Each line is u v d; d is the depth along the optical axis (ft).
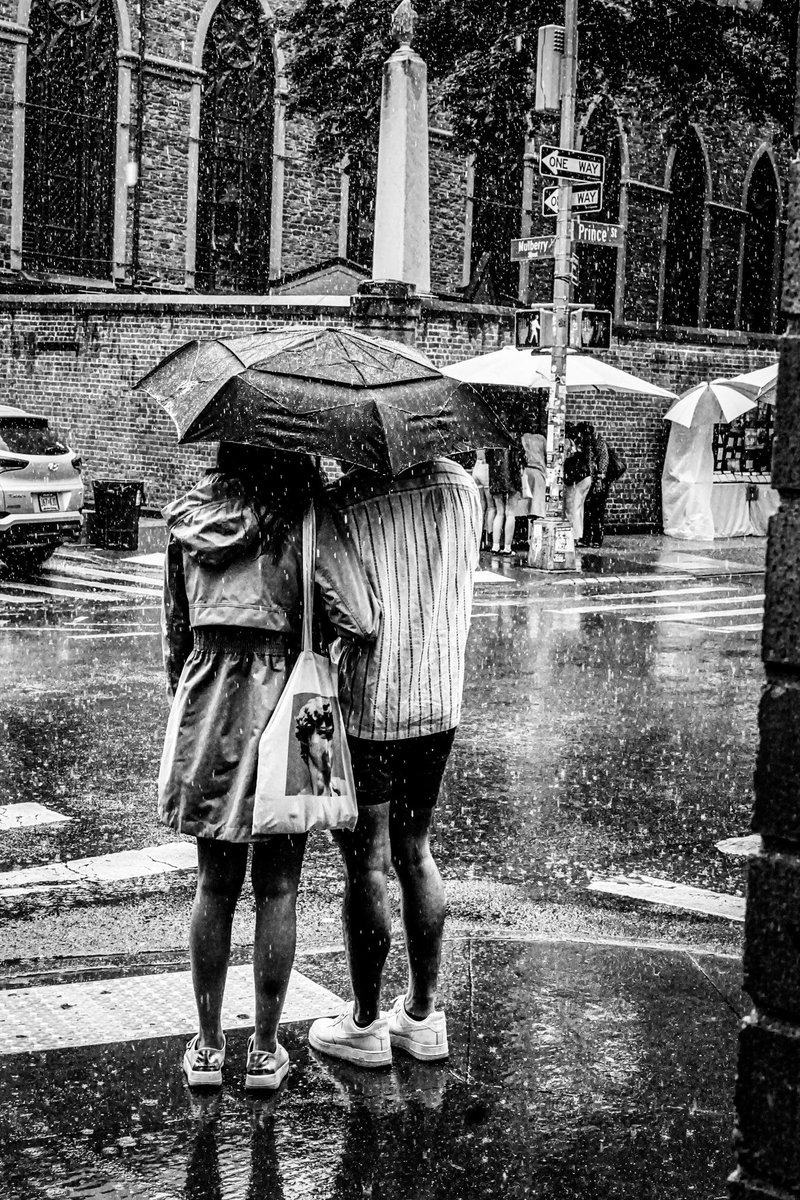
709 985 16.01
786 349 6.87
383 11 85.87
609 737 31.65
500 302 113.91
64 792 25.25
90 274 99.30
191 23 102.06
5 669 36.63
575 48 61.67
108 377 79.87
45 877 20.66
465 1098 12.87
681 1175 11.54
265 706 12.52
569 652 43.52
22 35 92.48
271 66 108.27
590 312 65.26
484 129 88.74
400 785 13.56
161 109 101.04
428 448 12.55
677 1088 13.20
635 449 86.48
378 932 13.32
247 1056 13.44
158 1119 12.25
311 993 15.47
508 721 32.96
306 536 12.57
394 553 13.05
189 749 12.66
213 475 12.96
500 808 25.48
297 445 12.23
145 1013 14.78
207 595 12.56
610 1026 14.67
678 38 83.76
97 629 43.78
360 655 13.07
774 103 89.25
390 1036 13.99
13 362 83.92
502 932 18.34
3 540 52.65
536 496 71.61
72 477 54.85
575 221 63.36
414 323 66.18
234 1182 11.21
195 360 13.50
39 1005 14.98
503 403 75.20
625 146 117.70
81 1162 11.43
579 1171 11.57
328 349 13.15
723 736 32.17
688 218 126.31
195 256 104.78
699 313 127.03
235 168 107.76
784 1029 6.84
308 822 12.29
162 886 20.44
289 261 110.73
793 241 6.85
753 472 90.02
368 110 89.15
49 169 96.37
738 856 23.08
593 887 21.11
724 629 49.75
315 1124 12.25
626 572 66.69
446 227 116.37
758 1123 6.91
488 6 83.35
